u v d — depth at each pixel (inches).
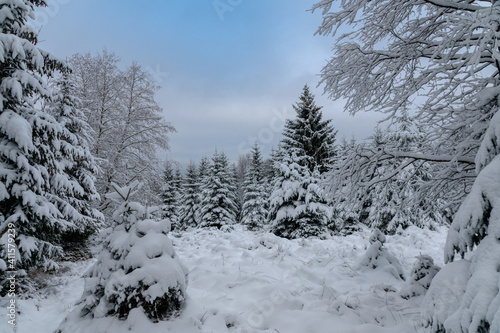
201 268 232.1
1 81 228.5
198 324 127.3
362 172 197.5
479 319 72.9
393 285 194.5
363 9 179.8
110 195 157.2
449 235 107.6
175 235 548.7
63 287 259.1
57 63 263.9
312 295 172.4
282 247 327.9
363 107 211.0
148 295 123.0
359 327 127.7
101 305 127.9
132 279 125.5
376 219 617.3
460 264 99.0
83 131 434.6
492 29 105.5
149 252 134.8
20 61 235.0
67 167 394.6
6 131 215.9
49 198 314.5
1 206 226.2
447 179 188.4
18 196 223.0
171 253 143.3
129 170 614.9
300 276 219.6
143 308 124.3
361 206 209.3
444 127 174.9
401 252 340.5
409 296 161.5
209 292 186.9
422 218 228.1
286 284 195.6
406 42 170.7
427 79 167.9
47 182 257.0
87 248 425.4
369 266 230.7
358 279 208.8
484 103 146.5
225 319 138.6
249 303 162.4
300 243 353.7
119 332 116.9
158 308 128.1
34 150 228.7
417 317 137.9
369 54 184.5
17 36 224.5
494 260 81.5
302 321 138.6
